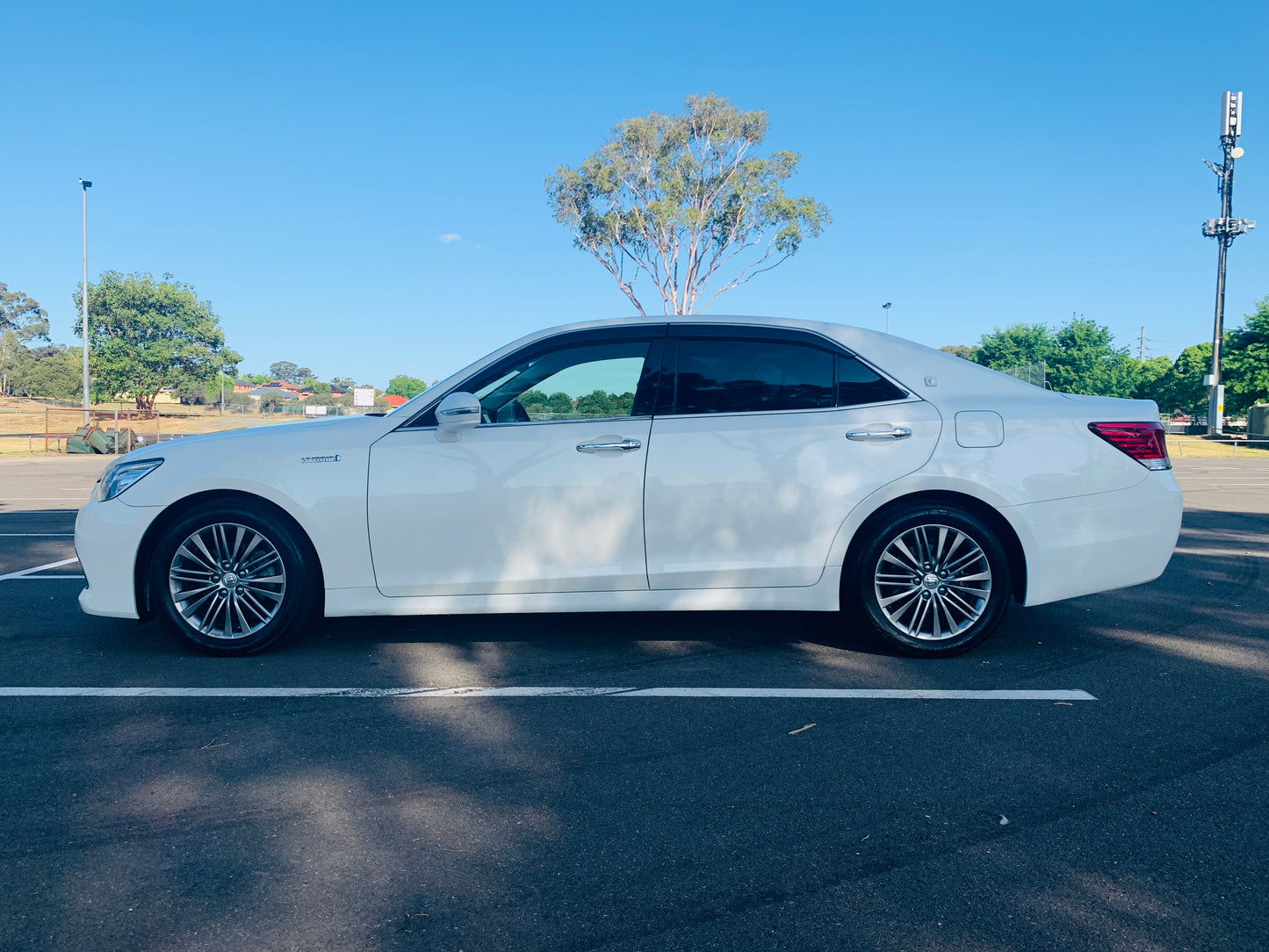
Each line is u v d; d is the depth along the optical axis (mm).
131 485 4551
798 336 4656
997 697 3883
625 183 33531
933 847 2543
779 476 4445
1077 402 4656
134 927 2152
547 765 3146
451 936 2113
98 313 54844
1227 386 48344
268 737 3430
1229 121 36500
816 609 4496
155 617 4727
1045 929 2135
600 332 4691
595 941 2096
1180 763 3137
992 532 4531
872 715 3660
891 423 4496
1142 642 4855
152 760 3197
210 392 58344
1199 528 10016
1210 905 2242
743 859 2479
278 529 4484
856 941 2090
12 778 3031
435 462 4480
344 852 2525
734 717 3646
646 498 4434
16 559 7738
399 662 4457
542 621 5379
